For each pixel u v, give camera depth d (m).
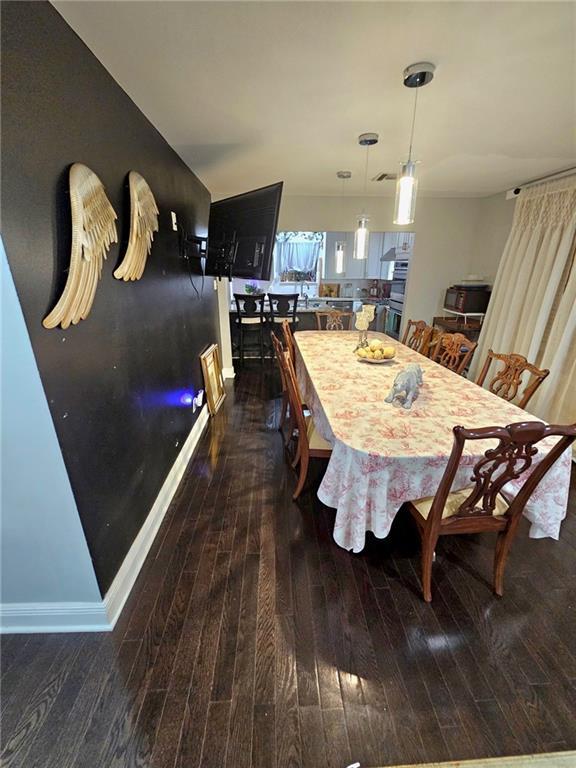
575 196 2.92
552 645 1.41
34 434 1.15
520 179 3.36
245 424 3.36
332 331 3.91
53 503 1.25
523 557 1.82
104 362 1.47
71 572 1.38
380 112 1.90
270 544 1.91
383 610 1.55
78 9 1.12
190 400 2.92
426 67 1.45
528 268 3.41
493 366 3.78
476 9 1.12
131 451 1.73
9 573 1.37
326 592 1.63
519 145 2.42
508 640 1.43
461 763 1.08
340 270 3.59
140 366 1.85
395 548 1.88
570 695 1.24
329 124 2.05
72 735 1.14
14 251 0.97
